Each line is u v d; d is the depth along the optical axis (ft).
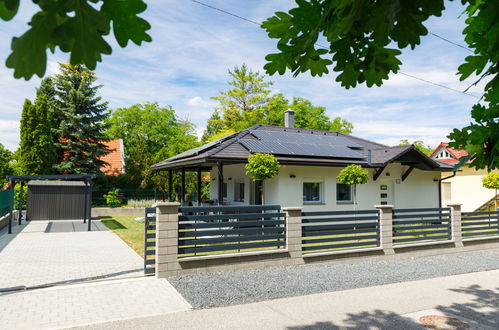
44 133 72.43
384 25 5.22
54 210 58.49
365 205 50.47
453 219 33.42
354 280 22.62
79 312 16.51
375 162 48.49
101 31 3.62
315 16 6.24
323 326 15.39
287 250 26.14
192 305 17.67
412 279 23.31
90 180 45.80
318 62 6.96
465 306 18.15
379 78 6.93
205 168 64.75
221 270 24.04
